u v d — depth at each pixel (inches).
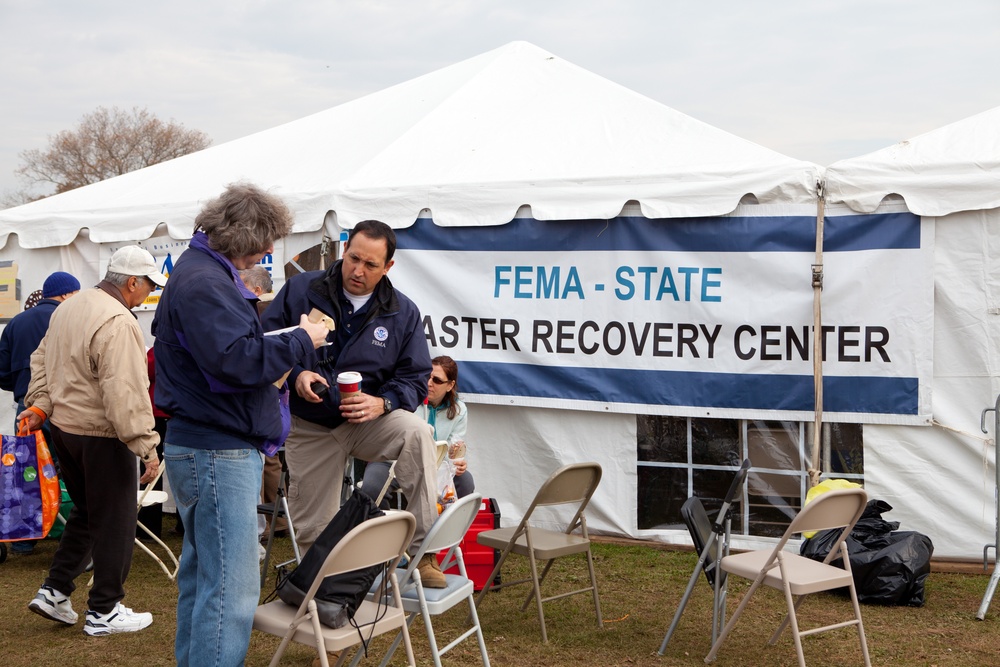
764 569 148.6
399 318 157.9
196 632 117.1
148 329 288.4
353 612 121.0
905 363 220.2
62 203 318.3
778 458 232.2
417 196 250.1
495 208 245.4
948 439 219.3
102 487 164.9
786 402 227.5
